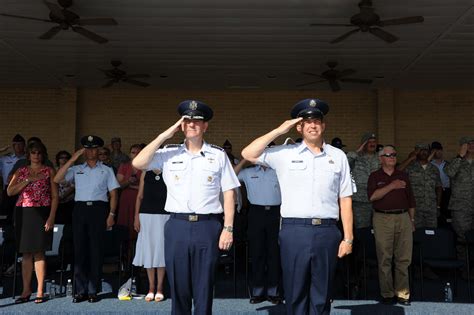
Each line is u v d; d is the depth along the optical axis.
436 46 8.21
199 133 3.71
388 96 10.93
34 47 8.34
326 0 6.43
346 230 3.71
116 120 11.09
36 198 5.30
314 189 3.66
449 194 8.04
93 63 9.25
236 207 5.85
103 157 7.91
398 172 5.46
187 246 3.59
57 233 6.11
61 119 10.90
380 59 8.94
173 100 11.16
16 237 5.31
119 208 6.78
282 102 11.18
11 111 11.07
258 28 7.42
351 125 11.12
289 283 3.64
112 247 5.84
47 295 5.55
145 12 6.82
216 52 8.55
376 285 6.22
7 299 5.43
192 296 3.65
